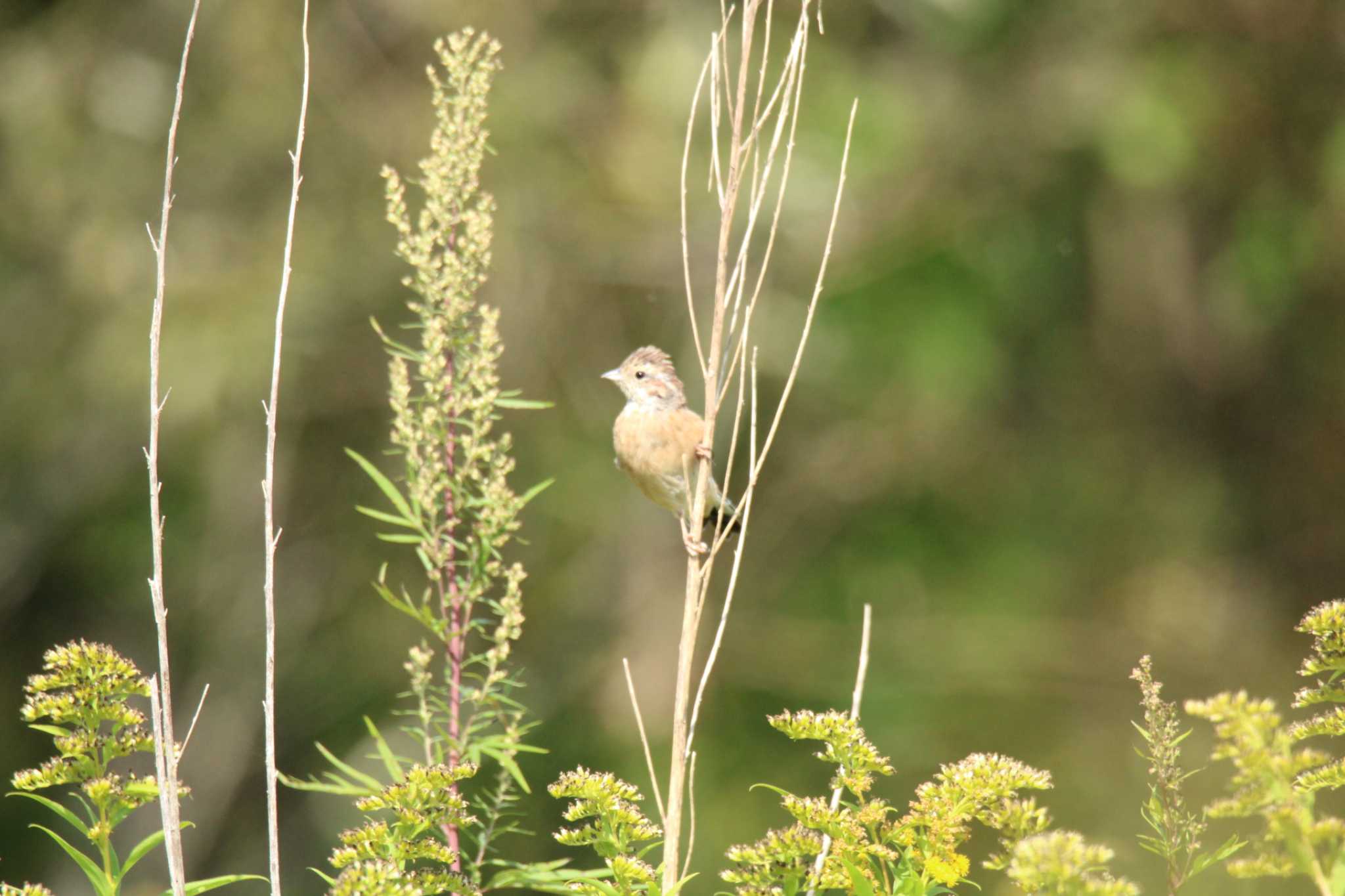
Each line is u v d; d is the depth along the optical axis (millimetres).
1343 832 2908
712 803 14141
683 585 15242
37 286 14531
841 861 3424
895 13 15062
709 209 14711
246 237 14703
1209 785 11469
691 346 14984
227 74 14805
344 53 14922
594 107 14883
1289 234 14828
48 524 14773
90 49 14688
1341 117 14578
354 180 14828
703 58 14227
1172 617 15250
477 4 14852
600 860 6230
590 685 14906
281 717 15031
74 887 14508
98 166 14523
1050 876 2883
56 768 3543
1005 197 15008
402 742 14406
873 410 15305
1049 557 15484
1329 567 15594
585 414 15180
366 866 3305
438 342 4746
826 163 14414
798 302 14836
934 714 14594
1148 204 15117
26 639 15008
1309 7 14625
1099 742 14500
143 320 14281
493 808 4410
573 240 14969
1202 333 15484
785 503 15398
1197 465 15812
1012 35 15086
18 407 14523
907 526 15445
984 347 14586
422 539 4668
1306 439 15742
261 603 15070
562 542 15266
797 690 14805
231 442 14852
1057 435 15750
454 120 4828
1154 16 14867
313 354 14492
